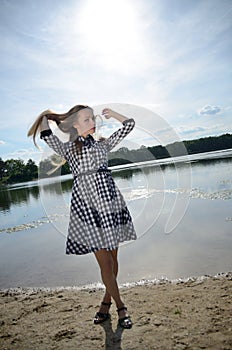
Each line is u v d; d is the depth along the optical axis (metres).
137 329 2.52
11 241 7.39
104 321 2.73
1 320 3.10
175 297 3.15
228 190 10.00
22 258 5.72
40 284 4.26
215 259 4.30
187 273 3.92
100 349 2.29
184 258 4.46
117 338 2.41
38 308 3.31
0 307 3.53
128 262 4.57
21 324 2.94
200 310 2.75
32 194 22.25
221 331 2.35
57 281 4.30
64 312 3.10
